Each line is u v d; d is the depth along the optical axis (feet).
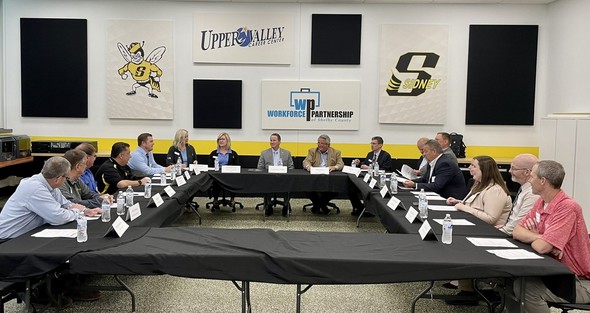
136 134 24.20
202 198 24.21
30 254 7.32
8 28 23.58
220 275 7.43
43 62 23.54
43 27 23.39
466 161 22.39
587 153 17.98
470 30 23.32
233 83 23.75
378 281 7.31
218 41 23.65
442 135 17.67
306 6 23.56
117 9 23.57
